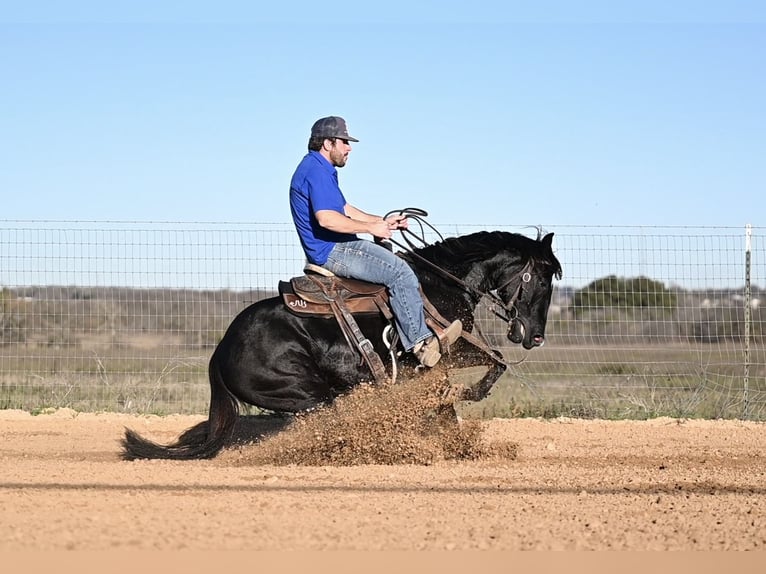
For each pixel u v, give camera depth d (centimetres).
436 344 1057
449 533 684
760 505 809
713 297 1725
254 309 1092
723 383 1723
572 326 1750
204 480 921
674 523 729
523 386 1805
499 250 1124
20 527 681
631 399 1641
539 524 719
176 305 1720
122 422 1517
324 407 1077
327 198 1058
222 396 1102
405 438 1082
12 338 1705
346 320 1057
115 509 751
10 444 1266
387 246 1111
